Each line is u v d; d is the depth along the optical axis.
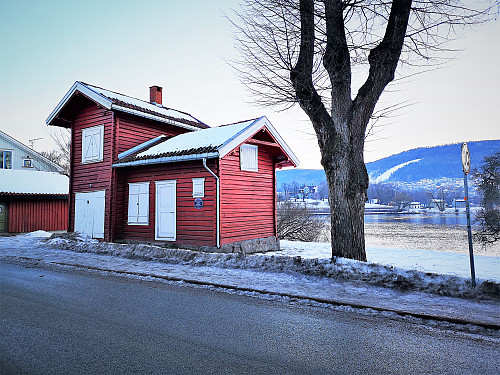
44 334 4.55
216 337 4.52
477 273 8.80
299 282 7.75
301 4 9.01
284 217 32.69
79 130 17.88
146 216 15.30
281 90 9.66
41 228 25.20
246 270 9.09
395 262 10.88
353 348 4.21
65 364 3.66
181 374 3.45
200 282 7.76
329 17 8.81
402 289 7.06
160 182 14.91
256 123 14.31
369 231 57.41
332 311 5.77
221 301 6.35
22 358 3.81
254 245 14.40
